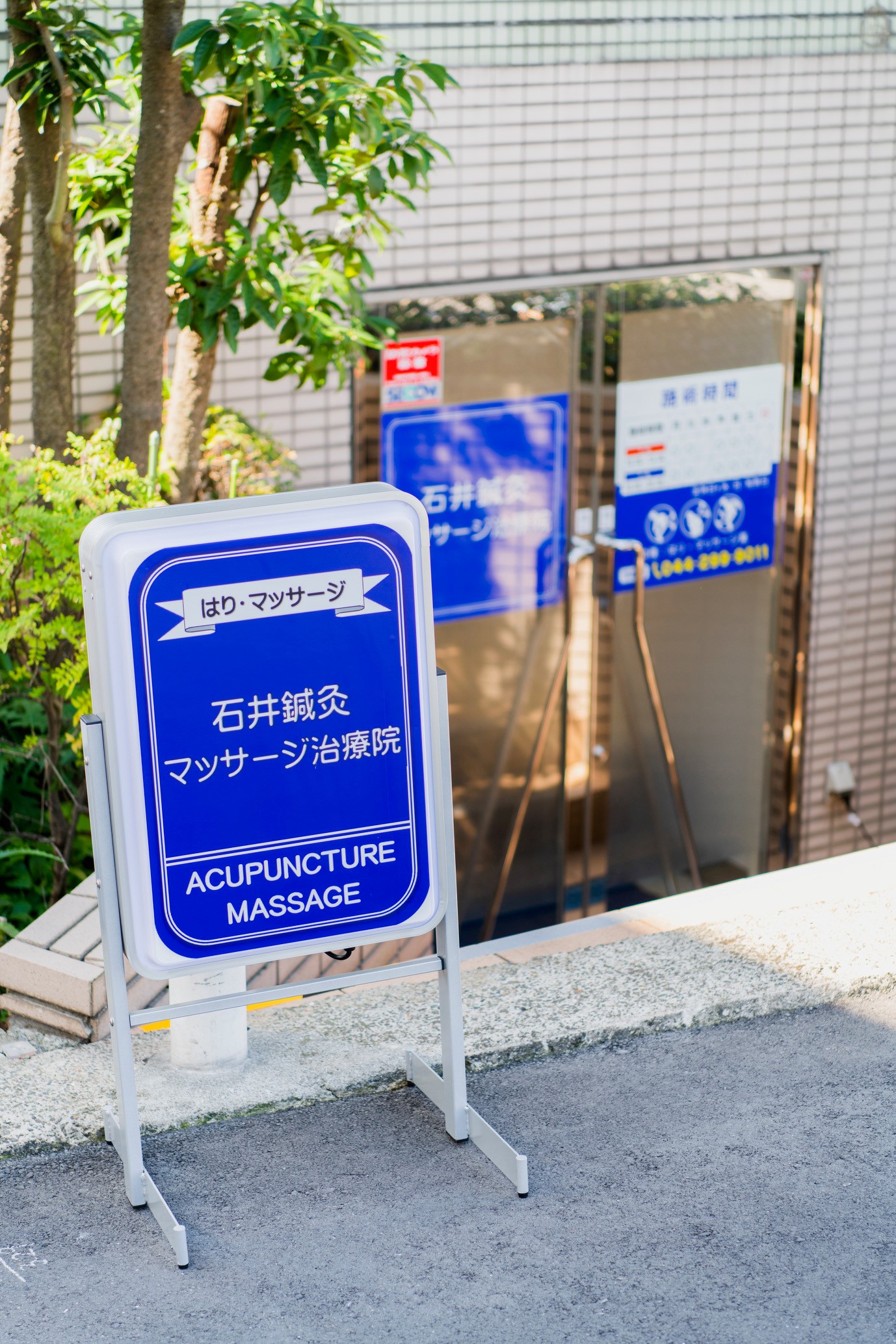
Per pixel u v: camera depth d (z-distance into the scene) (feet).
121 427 14.65
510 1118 11.01
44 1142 10.56
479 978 12.72
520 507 21.65
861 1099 11.32
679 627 23.38
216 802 9.46
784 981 12.66
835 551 24.08
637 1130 10.89
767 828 24.64
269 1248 9.59
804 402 23.29
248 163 13.76
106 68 16.99
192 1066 11.29
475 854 22.65
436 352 20.33
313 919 9.84
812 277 22.80
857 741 24.99
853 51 21.86
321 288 15.24
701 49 20.76
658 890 24.20
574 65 19.94
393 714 9.79
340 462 19.95
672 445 22.54
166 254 14.06
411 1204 10.03
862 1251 9.62
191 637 9.23
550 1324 8.93
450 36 19.08
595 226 20.77
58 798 15.70
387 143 13.64
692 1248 9.62
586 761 23.09
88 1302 9.10
